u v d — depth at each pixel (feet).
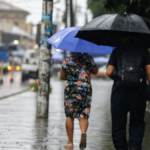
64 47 48.26
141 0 72.02
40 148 44.73
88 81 45.57
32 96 118.32
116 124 39.34
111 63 39.06
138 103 38.81
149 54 38.83
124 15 40.42
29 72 207.92
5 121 64.44
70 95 45.44
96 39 46.96
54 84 203.72
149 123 67.72
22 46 583.58
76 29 49.06
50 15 68.85
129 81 37.60
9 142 47.52
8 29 559.38
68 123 46.09
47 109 69.97
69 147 45.73
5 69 305.12
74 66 45.34
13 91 135.64
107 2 74.54
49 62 69.62
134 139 39.22
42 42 69.15
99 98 122.11
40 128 58.49
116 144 39.40
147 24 39.68
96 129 59.31
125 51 38.65
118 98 38.88
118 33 47.01
